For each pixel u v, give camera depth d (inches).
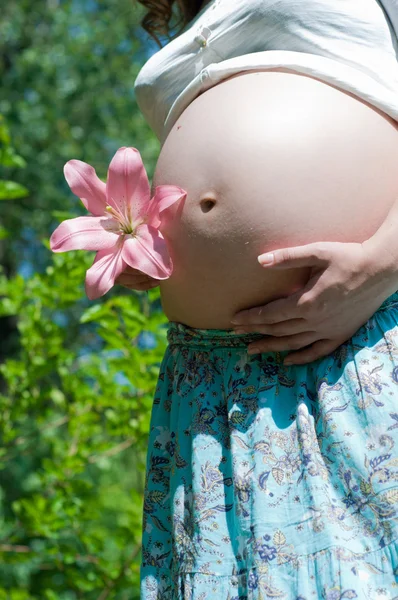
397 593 75.4
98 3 484.4
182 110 97.1
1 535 198.8
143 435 174.1
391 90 87.8
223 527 83.5
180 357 93.0
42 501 174.7
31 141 449.7
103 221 88.8
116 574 173.2
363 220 83.8
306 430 81.2
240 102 87.9
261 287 84.4
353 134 85.0
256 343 85.3
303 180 83.4
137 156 88.0
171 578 91.0
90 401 178.1
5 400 185.8
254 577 78.5
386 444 78.8
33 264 459.2
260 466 81.7
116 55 468.4
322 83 87.6
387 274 80.8
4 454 194.7
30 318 184.2
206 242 85.7
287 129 84.7
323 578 75.8
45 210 449.7
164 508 93.4
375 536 77.4
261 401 84.4
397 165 86.2
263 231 83.3
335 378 82.8
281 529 79.2
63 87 449.7
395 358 82.1
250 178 84.0
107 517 258.4
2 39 464.4
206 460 86.0
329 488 79.5
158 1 122.1
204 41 96.0
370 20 89.7
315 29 90.2
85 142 451.2
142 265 85.4
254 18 92.7
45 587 216.1
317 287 80.7
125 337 170.7
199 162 87.4
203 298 87.5
